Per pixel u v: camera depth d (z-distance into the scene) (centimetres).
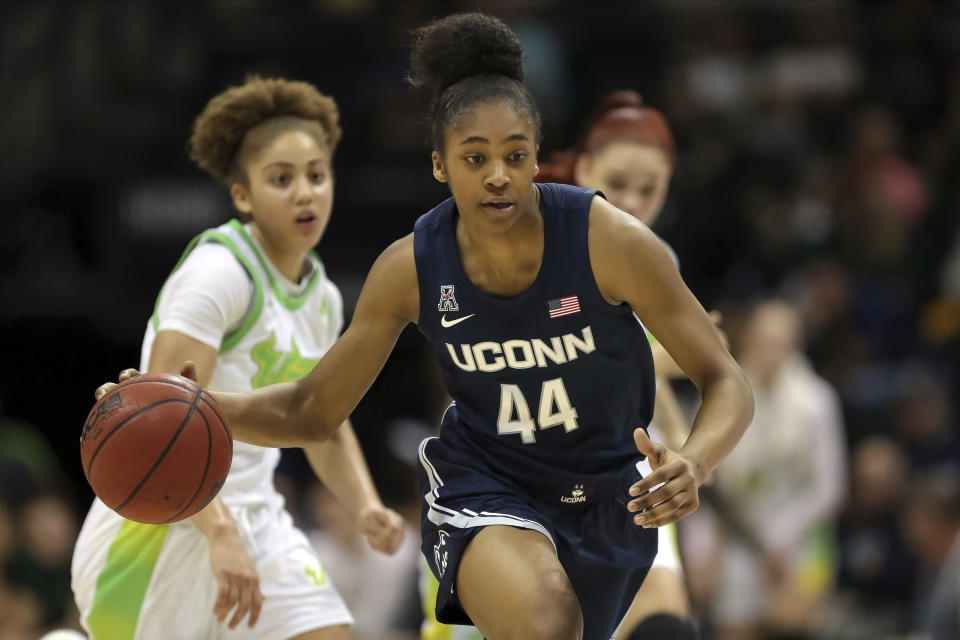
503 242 841
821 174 2941
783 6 3312
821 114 3072
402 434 2286
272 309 1102
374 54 2955
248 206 1138
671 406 1280
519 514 872
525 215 845
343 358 902
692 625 1116
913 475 2353
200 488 841
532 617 799
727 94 3006
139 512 837
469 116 804
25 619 1836
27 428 2441
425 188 2666
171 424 831
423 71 856
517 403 878
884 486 2239
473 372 877
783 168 2825
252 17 3056
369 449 2336
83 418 2461
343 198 2675
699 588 2183
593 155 1238
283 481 2152
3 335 2461
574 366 862
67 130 2666
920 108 3136
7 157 2662
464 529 870
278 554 1099
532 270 851
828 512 2198
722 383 826
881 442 2283
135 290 2528
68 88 2717
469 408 902
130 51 2783
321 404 912
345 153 2792
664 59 3155
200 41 2902
